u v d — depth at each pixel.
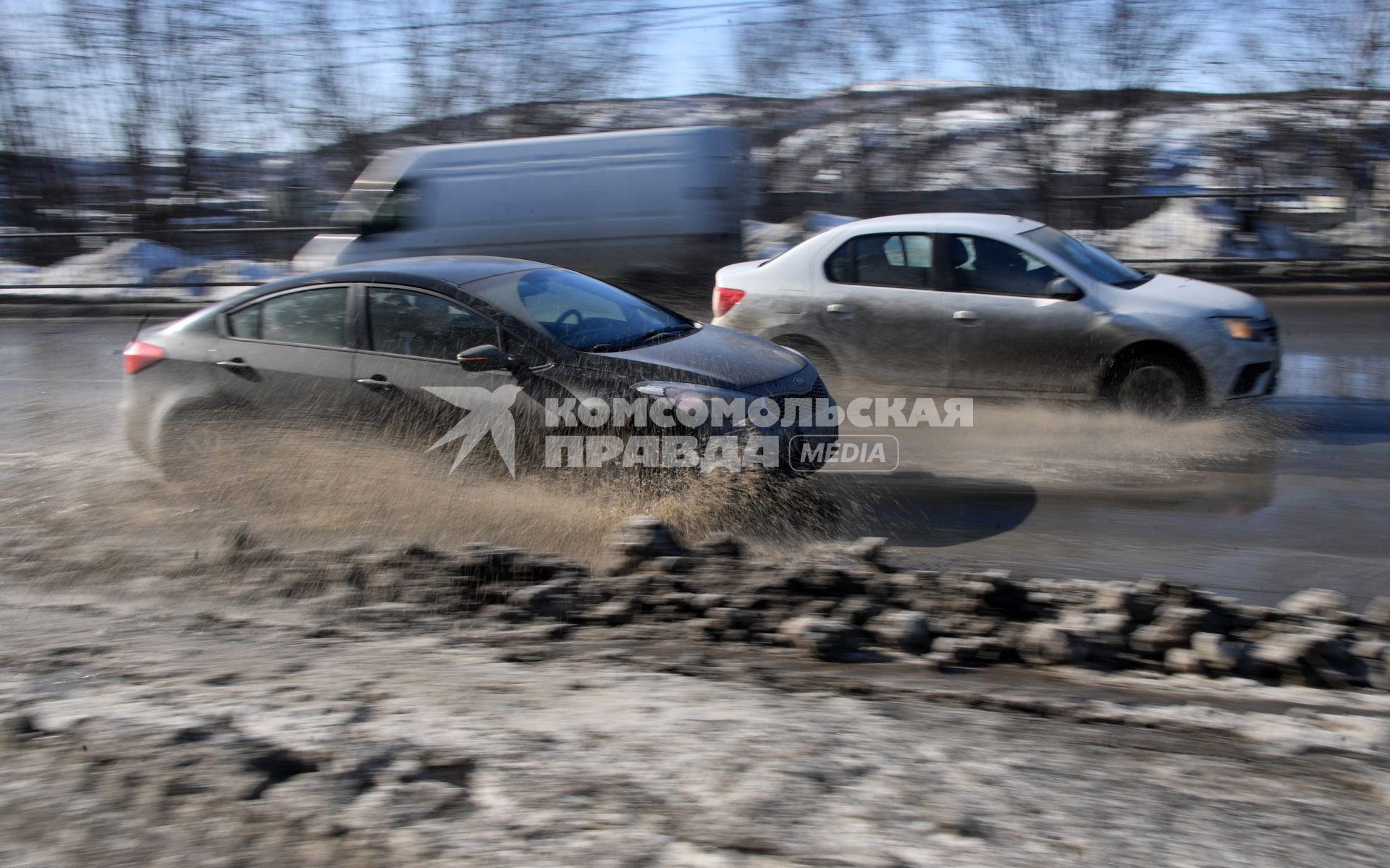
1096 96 19.06
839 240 7.76
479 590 4.37
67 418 8.66
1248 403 7.15
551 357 5.51
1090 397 7.14
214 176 22.72
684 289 11.22
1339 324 11.60
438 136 22.89
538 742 2.92
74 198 21.94
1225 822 2.52
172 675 3.49
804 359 6.13
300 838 2.49
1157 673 3.66
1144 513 5.56
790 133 20.86
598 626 4.09
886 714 3.18
